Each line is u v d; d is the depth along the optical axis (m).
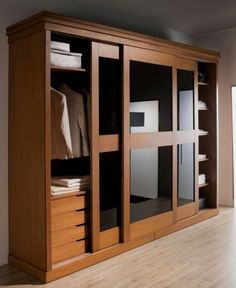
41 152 2.73
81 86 3.23
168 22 4.42
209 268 2.94
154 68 3.66
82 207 3.04
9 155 3.09
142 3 3.69
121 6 3.78
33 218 2.83
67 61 2.89
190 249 3.39
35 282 2.71
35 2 3.20
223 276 2.79
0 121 3.04
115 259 3.17
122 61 3.28
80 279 2.76
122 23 4.09
